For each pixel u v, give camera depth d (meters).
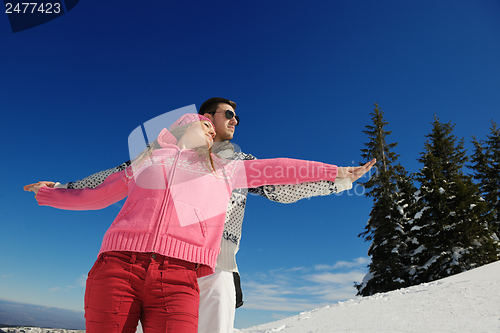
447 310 3.54
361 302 5.33
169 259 1.26
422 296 4.77
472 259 19.61
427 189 22.39
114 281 1.20
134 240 1.26
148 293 1.21
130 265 1.22
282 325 4.55
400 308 4.18
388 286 20.11
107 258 1.25
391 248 21.36
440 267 19.92
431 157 24.86
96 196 1.64
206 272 1.37
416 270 20.31
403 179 24.20
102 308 1.18
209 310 1.70
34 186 1.77
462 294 4.30
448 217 21.36
